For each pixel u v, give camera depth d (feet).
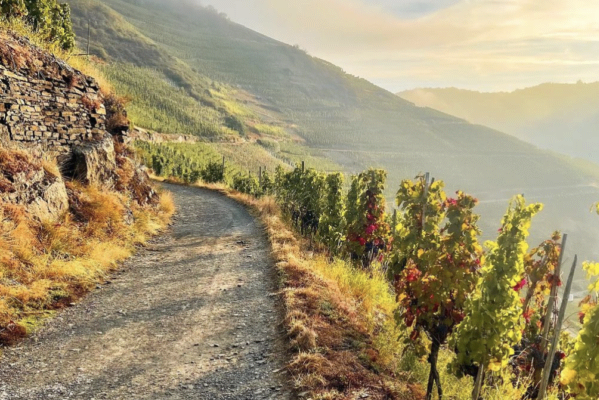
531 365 22.61
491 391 19.88
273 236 45.80
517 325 16.94
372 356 20.06
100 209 39.14
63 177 38.83
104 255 33.86
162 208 62.18
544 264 26.07
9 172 29.89
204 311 25.86
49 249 29.22
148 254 39.50
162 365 19.25
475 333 15.90
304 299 25.80
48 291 25.90
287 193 76.07
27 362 19.08
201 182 125.18
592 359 12.59
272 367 18.70
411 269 20.42
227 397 16.46
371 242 46.01
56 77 41.14
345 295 28.84
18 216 28.12
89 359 19.70
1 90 33.50
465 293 18.60
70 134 42.50
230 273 33.73
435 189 20.61
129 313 25.45
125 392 16.94
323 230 58.75
